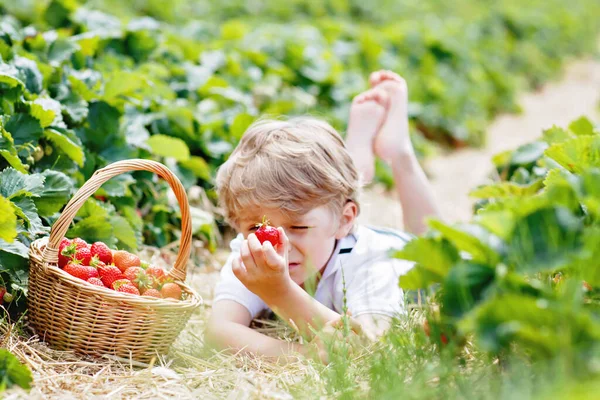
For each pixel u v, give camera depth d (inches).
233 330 85.0
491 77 334.3
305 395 67.1
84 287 74.2
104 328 75.3
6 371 64.4
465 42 340.2
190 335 91.1
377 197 184.7
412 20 400.2
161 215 123.7
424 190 122.6
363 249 93.8
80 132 114.8
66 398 67.0
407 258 61.9
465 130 261.9
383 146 123.2
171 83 161.9
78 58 130.0
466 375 63.9
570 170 78.8
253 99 184.2
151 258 113.7
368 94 125.3
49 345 77.2
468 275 57.6
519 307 51.9
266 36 232.7
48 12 162.4
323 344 77.1
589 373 50.8
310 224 87.3
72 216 76.3
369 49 263.6
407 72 268.7
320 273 92.7
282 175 86.7
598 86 412.5
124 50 164.9
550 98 375.9
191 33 222.8
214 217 138.0
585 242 54.4
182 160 130.6
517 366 57.2
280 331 92.0
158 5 253.6
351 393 63.6
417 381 60.1
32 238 85.7
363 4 391.2
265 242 74.9
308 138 91.6
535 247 56.0
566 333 51.1
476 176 222.4
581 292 59.1
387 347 68.4
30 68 108.0
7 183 84.4
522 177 110.7
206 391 71.4
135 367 76.3
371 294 89.2
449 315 57.6
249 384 72.4
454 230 57.6
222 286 93.3
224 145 145.7
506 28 445.7
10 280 84.7
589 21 585.3
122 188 110.0
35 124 97.0
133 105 131.7
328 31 274.7
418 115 247.1
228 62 189.2
